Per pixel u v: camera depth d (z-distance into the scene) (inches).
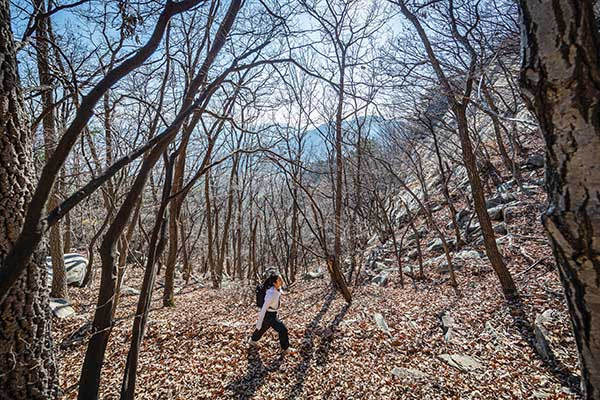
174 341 220.8
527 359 183.6
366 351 207.6
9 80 86.4
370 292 347.6
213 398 167.2
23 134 90.1
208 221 508.1
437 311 257.9
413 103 351.3
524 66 53.1
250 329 239.6
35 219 55.3
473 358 191.9
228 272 690.2
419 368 187.0
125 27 107.0
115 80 60.5
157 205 420.5
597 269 46.9
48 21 161.0
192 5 67.9
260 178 634.8
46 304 95.6
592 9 47.0
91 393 81.3
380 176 538.0
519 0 54.1
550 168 52.1
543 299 233.5
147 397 168.2
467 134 262.7
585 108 46.6
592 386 49.6
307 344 217.3
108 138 232.7
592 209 46.7
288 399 166.6
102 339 84.5
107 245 86.3
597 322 47.7
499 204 436.8
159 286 444.1
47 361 95.0
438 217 517.7
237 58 99.6
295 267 513.0
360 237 470.3
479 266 332.5
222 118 112.4
